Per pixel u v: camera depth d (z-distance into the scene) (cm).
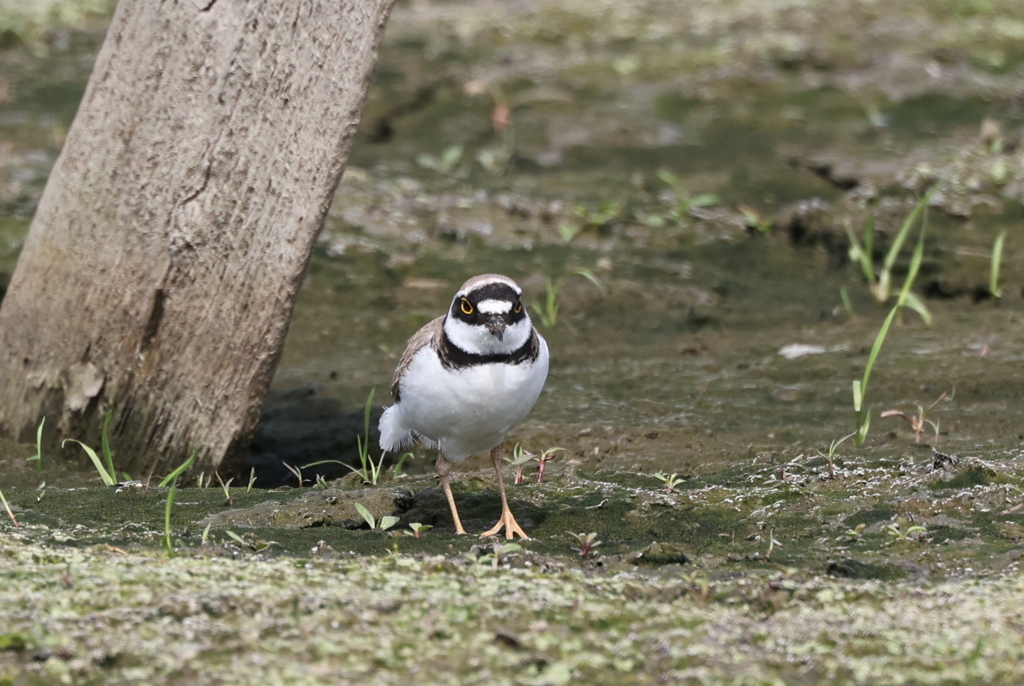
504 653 636
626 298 1545
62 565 736
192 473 1078
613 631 665
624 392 1266
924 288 1562
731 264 1664
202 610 667
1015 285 1530
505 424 909
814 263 1669
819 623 674
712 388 1265
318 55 1014
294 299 1056
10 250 1583
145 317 1061
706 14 2694
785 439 1106
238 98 1021
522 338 886
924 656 639
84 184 1061
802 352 1355
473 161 2069
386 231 1716
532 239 1723
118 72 1041
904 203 1706
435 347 893
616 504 934
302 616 665
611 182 1941
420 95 2347
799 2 2720
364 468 1068
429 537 874
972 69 2402
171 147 1034
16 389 1109
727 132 2177
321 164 1028
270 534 859
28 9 2689
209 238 1042
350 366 1390
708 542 851
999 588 719
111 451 1089
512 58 2491
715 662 632
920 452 1042
